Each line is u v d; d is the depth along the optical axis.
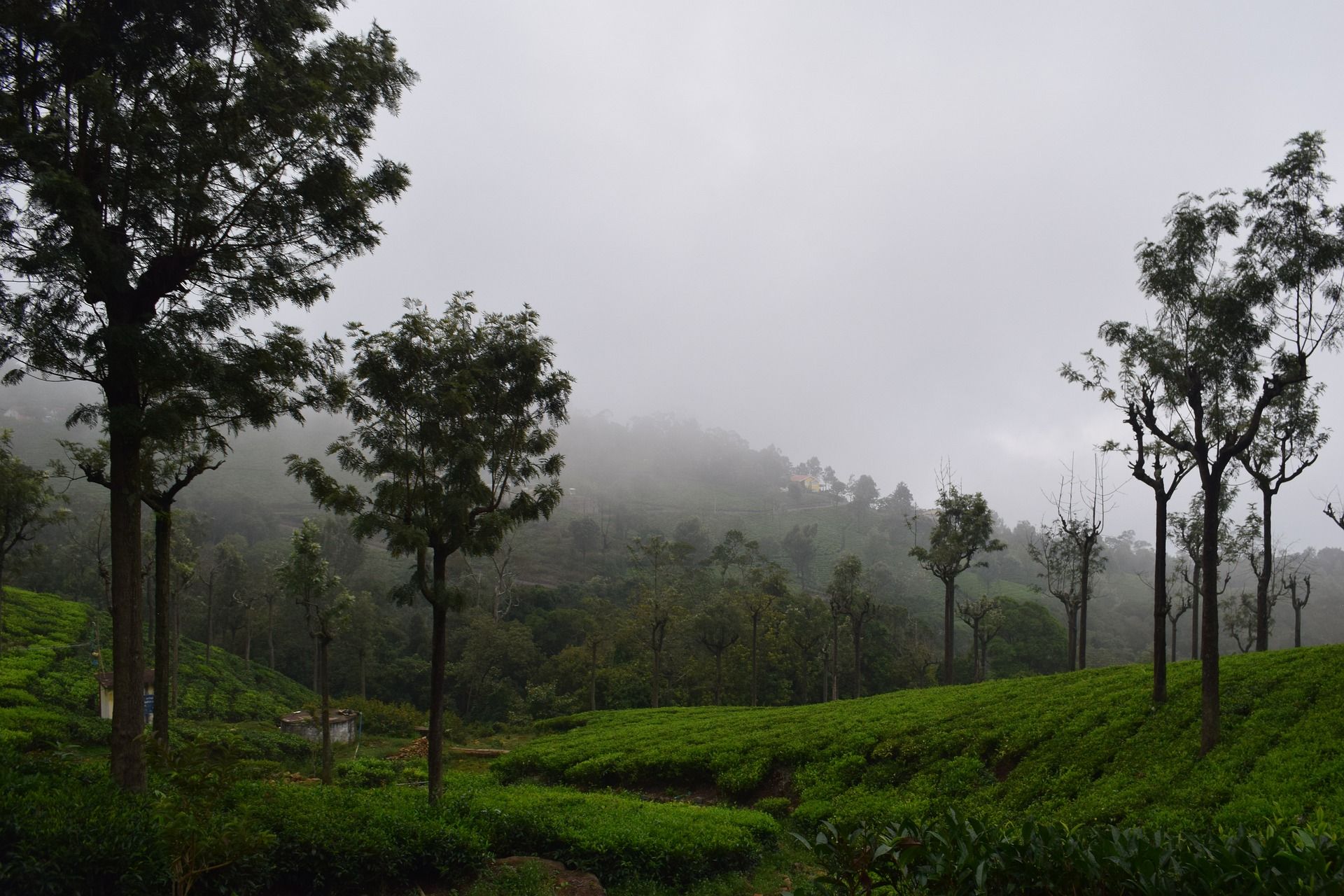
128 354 12.80
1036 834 7.23
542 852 16.09
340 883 12.23
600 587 101.81
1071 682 29.91
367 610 69.69
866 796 22.45
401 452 16.47
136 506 13.89
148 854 9.87
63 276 12.48
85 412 14.38
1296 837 6.70
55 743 26.19
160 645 18.69
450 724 49.69
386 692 73.56
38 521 36.62
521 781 30.64
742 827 18.38
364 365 16.69
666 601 60.69
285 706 57.16
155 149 13.05
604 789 28.48
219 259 14.25
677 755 28.56
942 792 21.64
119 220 13.43
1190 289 21.36
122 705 13.29
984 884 6.88
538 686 66.12
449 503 16.12
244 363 14.45
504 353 17.64
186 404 14.48
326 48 14.97
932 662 74.81
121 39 13.12
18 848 9.15
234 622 75.56
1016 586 123.94
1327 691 20.08
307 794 14.91
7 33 12.46
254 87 13.48
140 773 13.20
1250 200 19.61
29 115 13.12
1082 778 19.61
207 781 9.40
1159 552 23.77
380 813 13.81
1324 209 18.89
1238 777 16.98
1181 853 6.64
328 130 14.24
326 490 16.67
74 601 60.56
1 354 13.25
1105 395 23.70
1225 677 23.72
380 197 15.85
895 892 7.36
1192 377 21.30
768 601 64.81
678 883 15.43
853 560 57.78
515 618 82.38
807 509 192.62
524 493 18.59
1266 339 19.77
